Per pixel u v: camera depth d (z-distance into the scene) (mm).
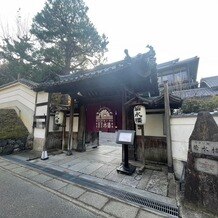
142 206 3330
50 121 8641
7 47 13828
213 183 3016
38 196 3746
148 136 6492
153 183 4422
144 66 5453
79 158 7125
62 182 4523
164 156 6047
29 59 13148
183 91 16516
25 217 2939
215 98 9445
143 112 5531
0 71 17078
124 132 5367
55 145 8898
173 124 5133
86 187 4172
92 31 13242
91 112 8047
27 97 9727
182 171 4527
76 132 8945
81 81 6133
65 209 3238
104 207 3307
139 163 6137
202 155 3229
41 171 5379
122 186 4246
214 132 3164
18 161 6547
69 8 13000
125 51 4465
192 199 3221
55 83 6871
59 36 13445
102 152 8453
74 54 14586
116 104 7219
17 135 8227
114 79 5938
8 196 3703
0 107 11711
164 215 3037
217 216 2883
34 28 13500
